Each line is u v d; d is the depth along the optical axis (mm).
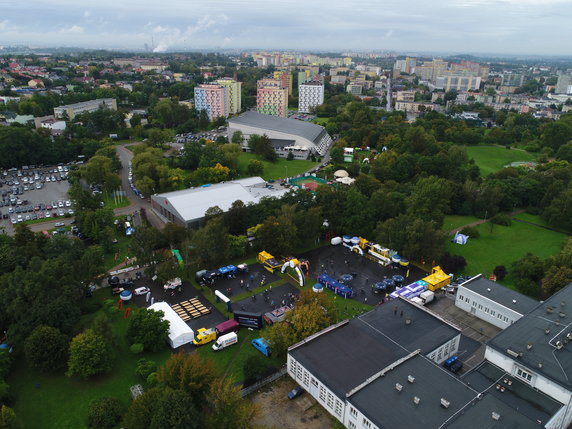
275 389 97938
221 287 141750
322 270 156250
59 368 100312
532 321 104312
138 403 79188
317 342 102812
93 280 132875
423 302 135125
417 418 77938
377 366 94625
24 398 93000
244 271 151750
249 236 172125
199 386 84875
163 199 194250
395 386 86250
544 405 84812
